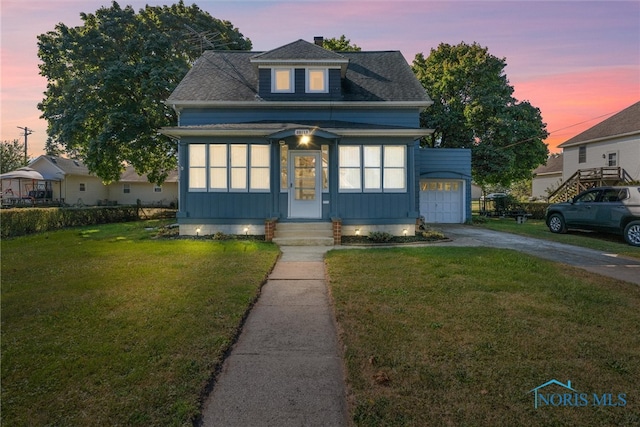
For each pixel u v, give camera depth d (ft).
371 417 7.96
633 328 12.68
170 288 17.51
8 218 38.91
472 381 9.30
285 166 37.45
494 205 78.07
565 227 40.24
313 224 35.58
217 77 46.24
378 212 36.76
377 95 42.75
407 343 11.47
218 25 68.08
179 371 9.81
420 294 16.53
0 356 10.59
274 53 41.75
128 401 8.50
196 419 8.09
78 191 106.01
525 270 21.17
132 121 54.29
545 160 69.62
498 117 62.59
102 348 11.10
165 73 53.93
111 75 52.70
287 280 20.21
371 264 22.82
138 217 67.97
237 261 23.81
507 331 12.39
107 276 19.81
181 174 36.70
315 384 9.59
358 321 13.32
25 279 19.22
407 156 36.63
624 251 29.19
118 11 58.85
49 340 11.68
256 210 36.60
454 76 65.10
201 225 36.58
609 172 73.31
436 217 54.54
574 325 12.92
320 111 42.34
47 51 56.65
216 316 13.84
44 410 8.16
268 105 41.47
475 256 25.13
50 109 57.62
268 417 8.21
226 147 36.32
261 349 11.62
